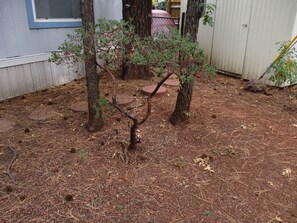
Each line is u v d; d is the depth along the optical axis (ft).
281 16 15.99
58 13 15.61
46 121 11.77
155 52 8.25
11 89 14.32
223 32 19.42
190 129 11.05
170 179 8.34
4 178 8.23
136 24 15.87
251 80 17.20
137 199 7.54
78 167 8.75
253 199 7.70
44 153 9.46
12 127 11.23
